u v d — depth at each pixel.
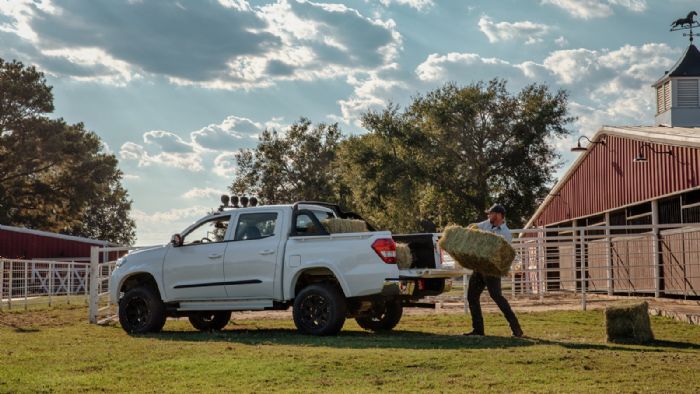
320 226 12.23
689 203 18.98
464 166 55.75
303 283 12.33
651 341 10.55
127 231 99.38
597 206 25.61
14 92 64.94
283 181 82.00
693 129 22.39
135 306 13.11
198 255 12.78
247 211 12.70
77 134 67.44
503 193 56.19
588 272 26.67
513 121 56.31
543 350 9.02
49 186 66.69
